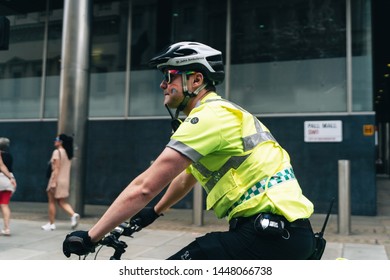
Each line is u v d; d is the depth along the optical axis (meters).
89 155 11.54
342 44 9.97
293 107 10.20
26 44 12.65
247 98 10.62
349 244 6.27
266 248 1.60
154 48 11.52
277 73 10.44
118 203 1.56
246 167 1.67
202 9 11.20
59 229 7.55
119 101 11.60
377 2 11.78
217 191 1.70
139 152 11.18
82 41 9.11
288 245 1.60
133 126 11.29
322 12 10.20
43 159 12.02
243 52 10.77
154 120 11.12
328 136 9.72
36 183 12.01
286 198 1.64
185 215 9.48
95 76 11.88
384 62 17.95
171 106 1.86
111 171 11.35
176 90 1.82
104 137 11.50
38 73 12.45
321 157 9.73
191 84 1.82
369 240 6.59
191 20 11.28
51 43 12.42
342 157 9.59
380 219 8.88
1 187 6.86
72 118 9.00
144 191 1.54
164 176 1.55
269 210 1.63
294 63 10.32
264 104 10.46
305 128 9.90
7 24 5.94
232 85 10.78
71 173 8.91
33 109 12.40
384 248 6.00
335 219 8.88
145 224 2.12
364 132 9.49
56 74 12.29
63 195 7.53
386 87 22.59
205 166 1.71
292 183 1.71
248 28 10.80
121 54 11.74
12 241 6.45
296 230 1.63
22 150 12.23
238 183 1.66
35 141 12.16
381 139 32.97
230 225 1.70
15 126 12.38
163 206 2.13
